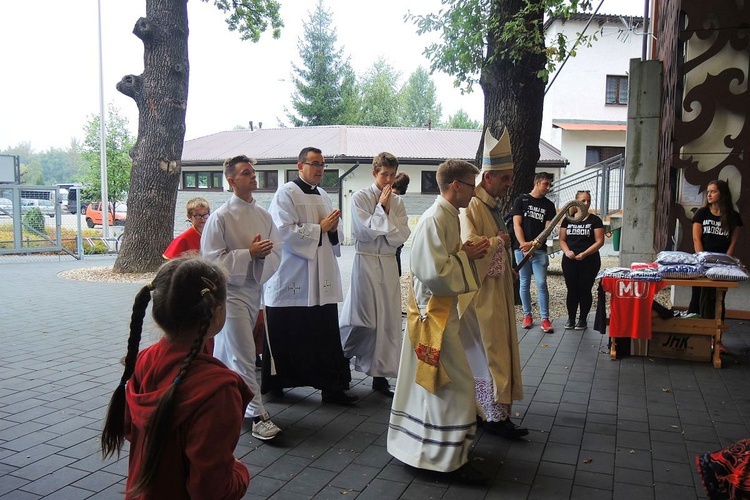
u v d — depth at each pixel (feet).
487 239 11.55
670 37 26.50
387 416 14.48
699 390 16.37
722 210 20.62
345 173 71.92
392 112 174.60
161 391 5.36
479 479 10.93
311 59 142.61
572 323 23.61
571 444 12.78
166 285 5.67
